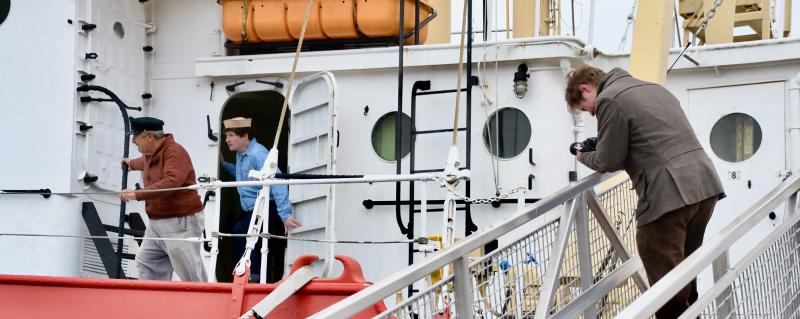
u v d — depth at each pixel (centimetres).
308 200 981
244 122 955
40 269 999
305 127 1022
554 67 1011
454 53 1011
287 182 746
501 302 589
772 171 1000
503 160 1009
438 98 1026
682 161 600
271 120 1164
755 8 1195
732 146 1016
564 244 604
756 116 1009
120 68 1080
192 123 1097
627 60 1035
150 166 887
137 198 848
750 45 1002
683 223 604
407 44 1102
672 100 615
